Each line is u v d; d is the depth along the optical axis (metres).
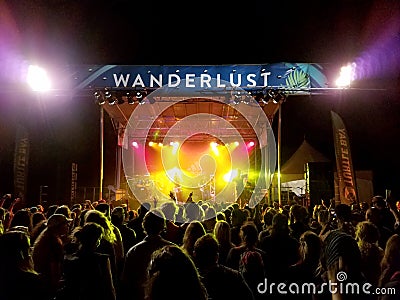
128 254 3.95
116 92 12.24
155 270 2.12
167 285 2.05
